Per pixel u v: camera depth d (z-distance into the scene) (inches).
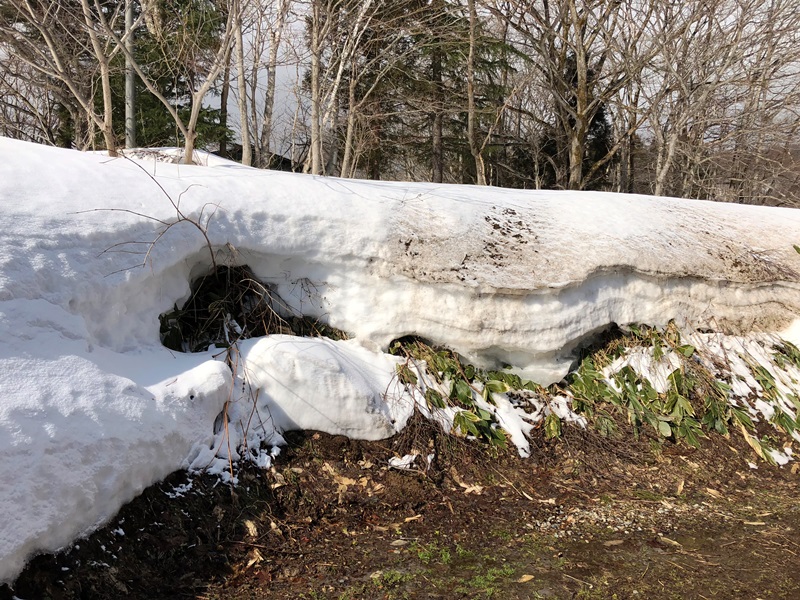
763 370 243.8
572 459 194.2
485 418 193.9
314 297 199.0
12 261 132.4
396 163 793.6
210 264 185.5
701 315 248.2
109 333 149.9
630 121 625.0
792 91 510.9
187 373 152.9
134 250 159.0
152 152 264.5
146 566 119.1
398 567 133.1
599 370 224.5
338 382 171.6
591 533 156.0
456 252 210.5
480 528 154.9
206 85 227.5
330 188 215.0
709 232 269.6
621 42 646.5
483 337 204.5
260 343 174.4
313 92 300.8
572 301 217.6
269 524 142.7
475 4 532.4
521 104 778.8
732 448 213.2
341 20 371.6
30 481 103.6
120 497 122.0
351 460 168.4
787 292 267.3
